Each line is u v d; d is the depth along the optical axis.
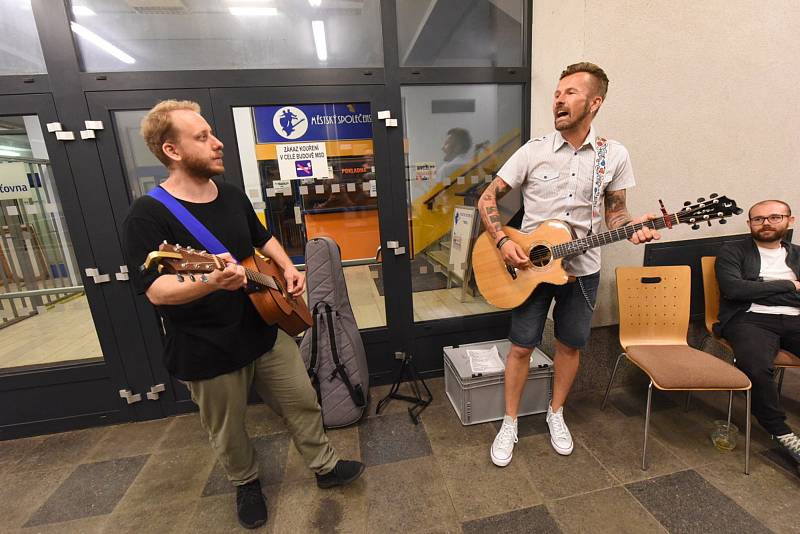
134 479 1.53
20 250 1.82
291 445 1.69
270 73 1.73
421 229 2.13
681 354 1.56
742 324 1.64
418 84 1.89
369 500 1.36
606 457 1.52
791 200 2.13
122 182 1.70
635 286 1.79
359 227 2.04
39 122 1.61
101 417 1.90
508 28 1.98
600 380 2.04
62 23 1.53
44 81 1.56
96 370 1.85
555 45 1.80
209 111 1.72
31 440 1.81
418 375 2.02
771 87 1.94
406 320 2.13
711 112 1.88
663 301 1.78
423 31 1.88
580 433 1.68
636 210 1.89
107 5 1.58
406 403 1.97
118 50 1.63
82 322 2.18
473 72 1.93
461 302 2.27
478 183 2.15
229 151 1.77
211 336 1.02
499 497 1.35
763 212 1.67
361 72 1.81
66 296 2.11
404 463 1.54
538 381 1.79
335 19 1.78
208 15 1.67
